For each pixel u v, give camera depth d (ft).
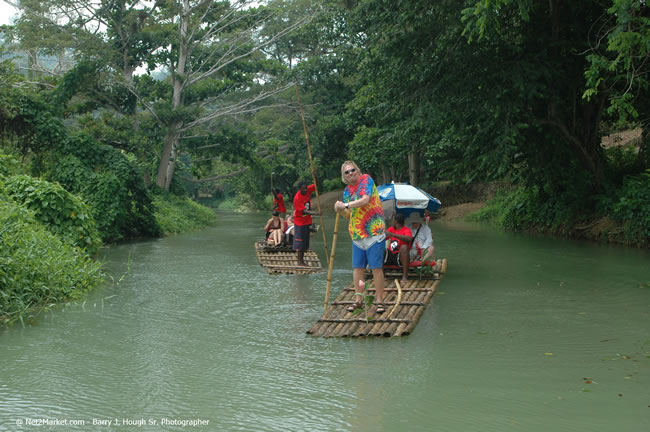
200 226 77.15
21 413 13.28
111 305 24.85
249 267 36.78
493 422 12.73
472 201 96.84
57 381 15.35
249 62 99.60
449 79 46.01
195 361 17.04
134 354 17.74
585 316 22.58
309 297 26.66
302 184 35.40
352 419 12.94
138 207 58.34
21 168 54.34
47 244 29.91
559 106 49.24
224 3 91.25
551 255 40.96
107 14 78.23
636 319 22.06
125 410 13.46
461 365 16.62
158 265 37.68
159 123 88.02
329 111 115.55
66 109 81.76
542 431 12.26
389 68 50.16
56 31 76.43
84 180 52.11
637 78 38.70
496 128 46.34
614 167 57.31
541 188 59.16
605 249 44.11
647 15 40.42
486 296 26.63
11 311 22.79
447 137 60.54
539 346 18.52
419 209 30.96
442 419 12.90
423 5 45.37
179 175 107.34
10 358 17.26
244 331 20.52
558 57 46.29
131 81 82.89
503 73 44.11
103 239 52.06
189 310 23.89
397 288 25.72
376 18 50.24
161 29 82.99
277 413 13.28
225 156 102.22
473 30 37.65
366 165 91.56
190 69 89.25
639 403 13.74
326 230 68.28
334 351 18.04
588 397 14.14
